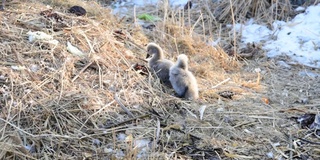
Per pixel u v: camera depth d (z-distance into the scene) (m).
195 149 5.91
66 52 7.30
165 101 6.78
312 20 10.12
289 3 10.59
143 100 6.75
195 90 6.98
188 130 6.24
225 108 6.86
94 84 6.85
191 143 6.02
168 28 9.49
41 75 6.72
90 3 10.02
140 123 6.27
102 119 6.24
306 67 8.57
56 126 6.01
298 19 10.25
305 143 6.16
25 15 8.06
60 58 7.13
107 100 6.57
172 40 9.03
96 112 6.29
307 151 6.02
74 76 6.89
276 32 9.88
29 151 5.62
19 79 6.52
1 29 7.42
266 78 8.12
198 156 5.81
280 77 8.18
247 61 8.84
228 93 7.25
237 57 8.91
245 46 9.41
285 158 5.88
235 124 6.48
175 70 6.97
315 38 9.50
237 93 7.40
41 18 8.06
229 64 8.53
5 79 6.46
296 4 10.87
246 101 7.13
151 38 9.29
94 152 5.73
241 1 10.66
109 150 5.76
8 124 5.87
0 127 5.81
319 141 6.21
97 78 6.97
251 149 6.00
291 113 6.85
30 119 6.00
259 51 9.15
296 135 6.33
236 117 6.64
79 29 8.01
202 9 10.95
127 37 8.70
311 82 8.00
